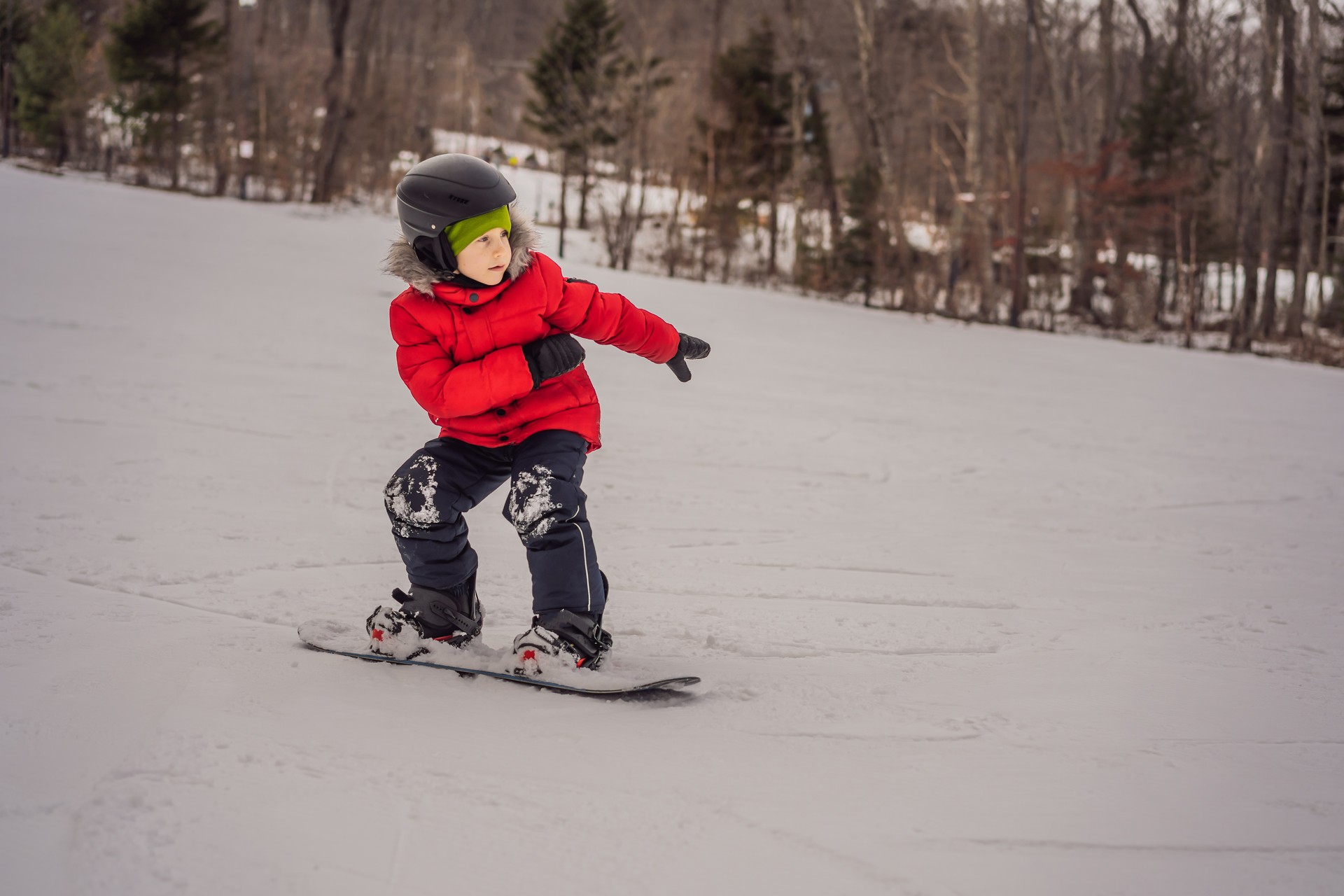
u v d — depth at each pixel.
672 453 7.79
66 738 2.29
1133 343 28.14
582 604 2.93
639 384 11.88
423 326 2.91
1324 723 2.81
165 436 6.91
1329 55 35.28
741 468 7.36
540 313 2.93
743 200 40.31
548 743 2.43
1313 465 9.01
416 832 1.96
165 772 2.14
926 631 3.66
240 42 57.06
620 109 39.81
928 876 1.89
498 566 4.36
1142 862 1.98
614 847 1.94
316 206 40.03
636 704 2.74
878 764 2.40
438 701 2.67
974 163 32.78
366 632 3.17
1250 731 2.73
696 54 47.97
